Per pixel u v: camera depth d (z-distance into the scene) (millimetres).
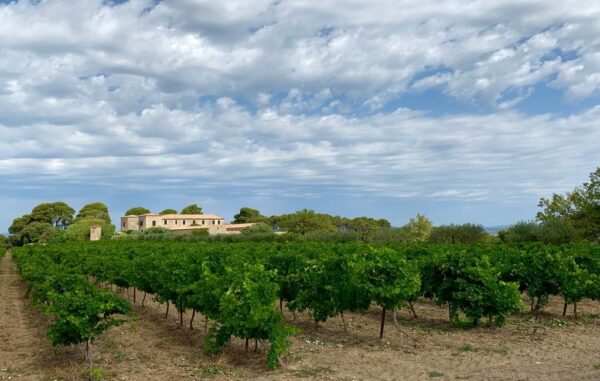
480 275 13039
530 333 13031
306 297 13242
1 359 11195
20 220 119188
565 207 46344
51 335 9641
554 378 9039
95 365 10344
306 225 86562
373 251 12828
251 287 9883
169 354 11188
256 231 69812
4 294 25266
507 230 40750
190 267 13852
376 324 14602
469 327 13703
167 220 125438
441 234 44156
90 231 102625
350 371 9672
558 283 14914
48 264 21469
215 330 10602
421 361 10383
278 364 10055
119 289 23000
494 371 9547
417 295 15016
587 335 12797
